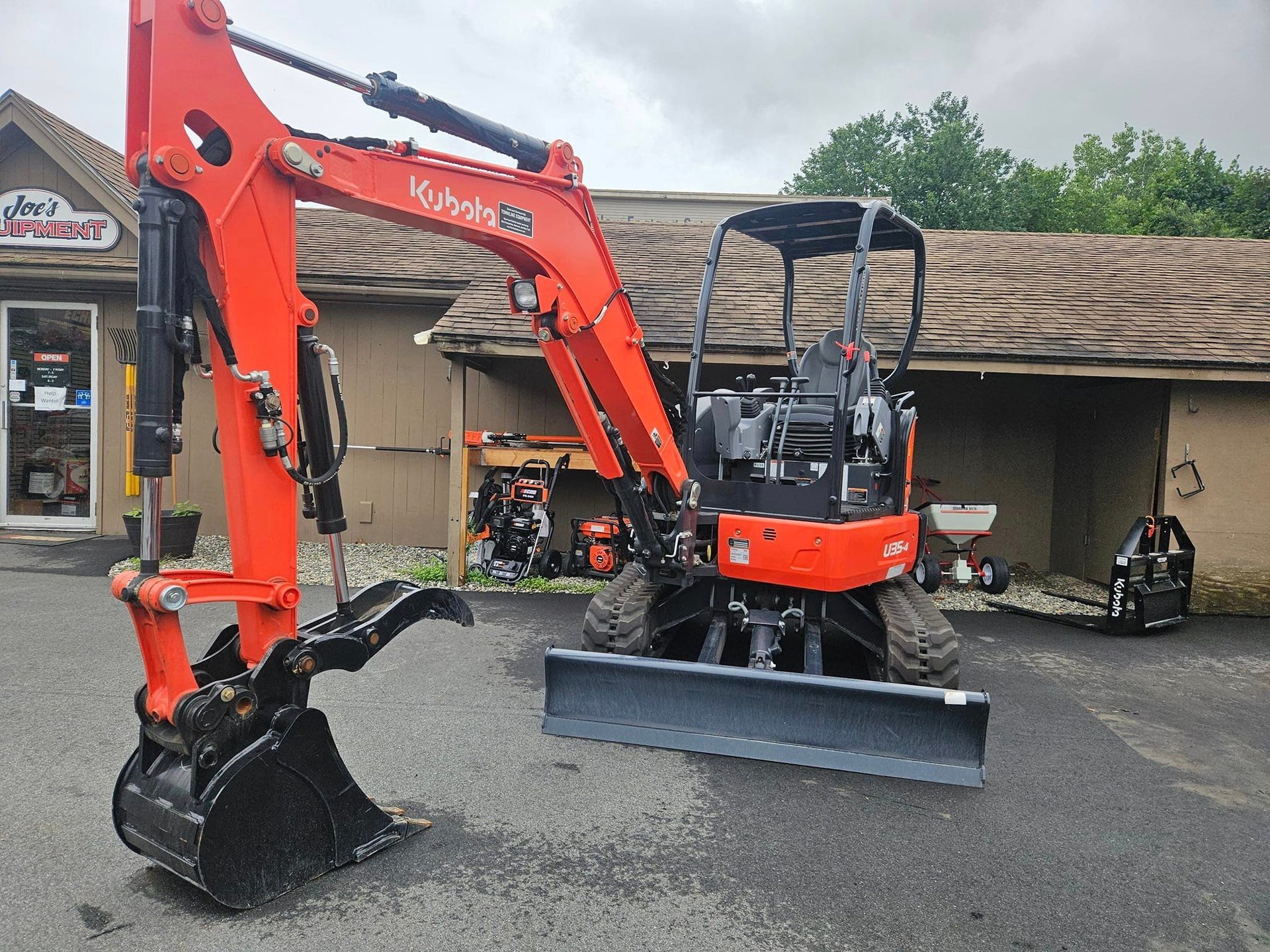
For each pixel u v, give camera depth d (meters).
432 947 2.60
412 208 3.26
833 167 45.62
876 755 4.00
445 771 3.92
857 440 5.31
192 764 2.63
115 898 2.81
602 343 4.21
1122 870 3.22
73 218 9.80
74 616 6.38
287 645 2.86
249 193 2.74
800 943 2.69
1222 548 8.16
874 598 5.47
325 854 2.99
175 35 2.56
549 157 3.87
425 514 10.06
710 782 3.87
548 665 4.40
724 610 5.39
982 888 3.06
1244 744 4.62
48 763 3.86
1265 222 34.66
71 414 10.03
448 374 9.95
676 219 17.45
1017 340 8.17
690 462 5.16
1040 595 8.72
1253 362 7.66
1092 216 42.59
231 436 2.81
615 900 2.89
